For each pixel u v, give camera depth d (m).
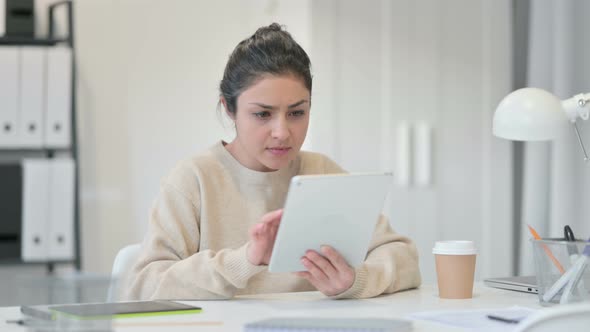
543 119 1.42
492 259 3.31
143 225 3.42
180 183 1.73
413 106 3.19
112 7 3.39
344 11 3.09
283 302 1.43
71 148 3.27
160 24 3.45
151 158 3.44
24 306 1.22
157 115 3.45
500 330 1.12
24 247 3.11
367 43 3.12
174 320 1.19
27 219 3.11
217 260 1.45
